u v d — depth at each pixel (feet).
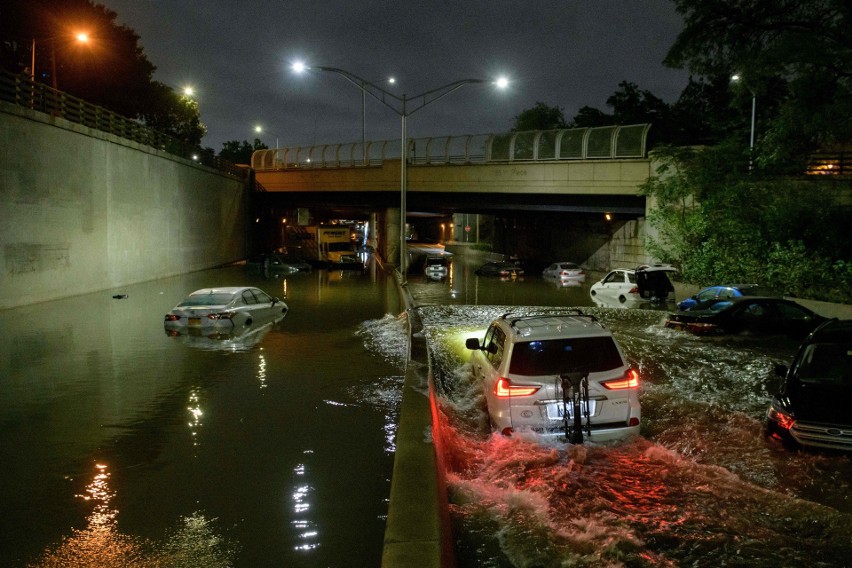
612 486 19.76
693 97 147.43
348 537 16.15
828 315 60.64
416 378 30.55
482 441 24.68
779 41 60.75
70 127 80.94
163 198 116.98
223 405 29.53
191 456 22.41
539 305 86.84
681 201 100.22
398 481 16.42
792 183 83.30
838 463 21.16
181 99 170.50
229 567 14.66
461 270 173.37
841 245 75.97
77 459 22.13
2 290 67.15
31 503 18.35
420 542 12.88
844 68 59.67
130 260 101.45
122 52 141.79
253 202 186.09
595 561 15.11
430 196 156.76
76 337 50.03
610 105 165.27
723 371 36.86
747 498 18.79
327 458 22.21
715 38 65.87
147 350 44.21
